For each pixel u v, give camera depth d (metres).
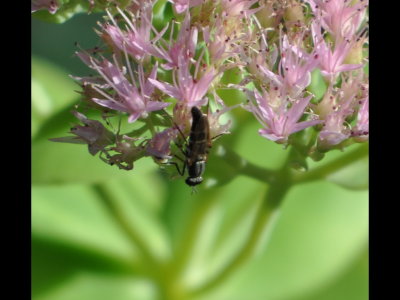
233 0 0.15
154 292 0.18
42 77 0.19
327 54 0.15
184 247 0.18
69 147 0.16
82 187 0.19
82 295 0.18
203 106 0.15
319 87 0.15
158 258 0.18
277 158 0.19
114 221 0.18
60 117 0.17
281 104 0.14
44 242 0.18
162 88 0.14
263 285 0.19
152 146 0.14
